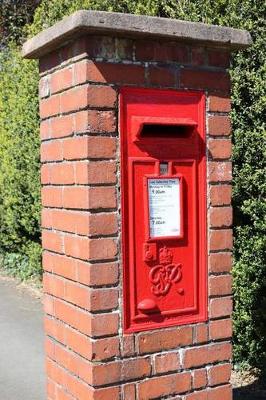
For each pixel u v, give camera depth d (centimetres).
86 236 230
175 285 246
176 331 247
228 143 256
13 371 491
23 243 820
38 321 646
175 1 466
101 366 232
